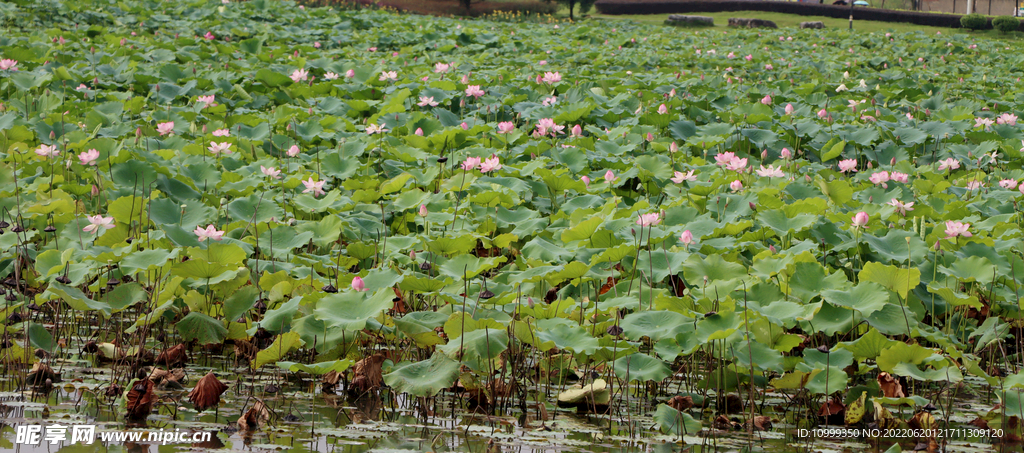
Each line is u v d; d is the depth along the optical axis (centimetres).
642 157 681
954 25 3275
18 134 667
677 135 837
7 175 554
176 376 347
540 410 329
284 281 389
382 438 295
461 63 1420
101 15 1631
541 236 514
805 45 2216
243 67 1165
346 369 352
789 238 511
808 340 413
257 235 453
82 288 420
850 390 347
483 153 717
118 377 347
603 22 2927
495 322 341
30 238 454
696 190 564
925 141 905
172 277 391
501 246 487
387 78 1049
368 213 547
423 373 317
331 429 301
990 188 699
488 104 985
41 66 1052
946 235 471
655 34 2398
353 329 327
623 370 336
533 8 3491
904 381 376
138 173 534
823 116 905
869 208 564
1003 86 1527
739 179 616
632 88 1121
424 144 732
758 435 316
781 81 1307
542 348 334
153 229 471
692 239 458
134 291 371
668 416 317
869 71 1644
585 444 298
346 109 929
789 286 391
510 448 291
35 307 386
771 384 338
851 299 368
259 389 344
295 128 775
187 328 354
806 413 343
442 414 326
